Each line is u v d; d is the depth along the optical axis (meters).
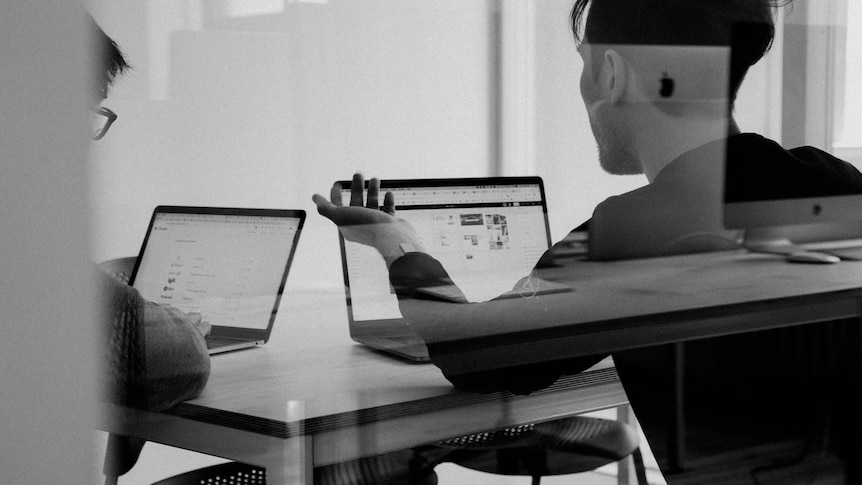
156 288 0.97
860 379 0.95
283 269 1.14
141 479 0.85
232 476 0.99
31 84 0.59
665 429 1.00
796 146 1.06
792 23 1.02
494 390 0.98
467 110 1.22
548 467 1.05
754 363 0.99
